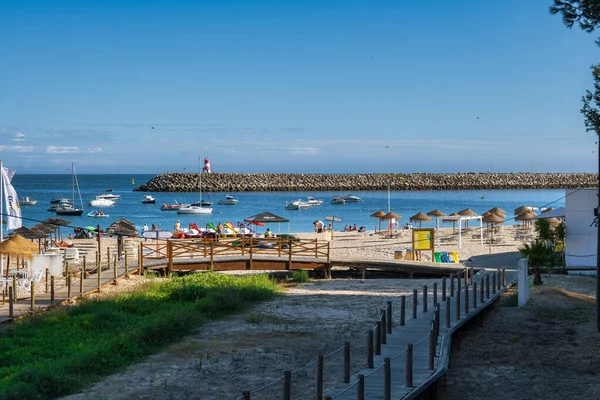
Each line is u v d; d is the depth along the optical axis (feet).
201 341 59.77
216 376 48.06
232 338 61.00
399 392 39.06
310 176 583.17
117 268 104.06
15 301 75.10
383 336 52.80
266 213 179.93
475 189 594.24
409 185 579.48
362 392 35.55
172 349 56.59
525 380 47.78
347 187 563.48
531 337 60.85
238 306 77.10
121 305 75.31
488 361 53.31
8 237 95.25
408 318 66.95
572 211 99.45
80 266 104.22
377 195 497.05
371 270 121.08
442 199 441.27
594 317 67.92
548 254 91.04
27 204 377.09
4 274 97.86
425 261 119.14
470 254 142.00
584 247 99.09
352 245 163.94
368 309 76.69
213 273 100.42
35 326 64.59
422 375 42.70
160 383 46.21
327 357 53.42
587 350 55.01
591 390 44.83
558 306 73.46
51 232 131.95
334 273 120.47
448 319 57.62
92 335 61.62
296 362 52.13
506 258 121.70
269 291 87.71
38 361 51.11
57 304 73.82
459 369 51.31
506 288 83.97
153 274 103.24
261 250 123.13
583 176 622.54
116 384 45.93
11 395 41.19
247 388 45.09
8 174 97.60
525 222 208.03
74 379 46.39
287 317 71.77
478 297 75.10
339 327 65.98
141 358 53.67
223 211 337.52
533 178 615.98
